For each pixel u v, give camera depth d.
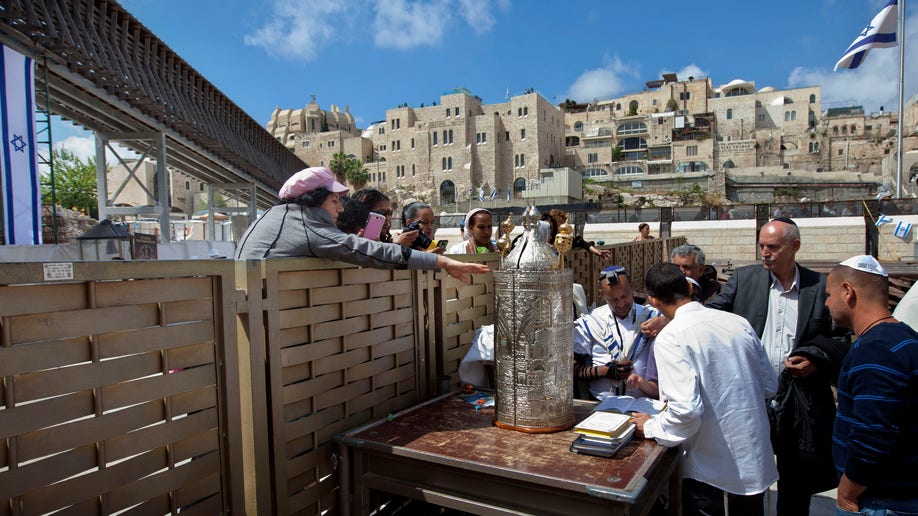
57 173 37.16
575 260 5.95
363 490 2.33
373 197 3.41
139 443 1.71
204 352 1.92
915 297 2.91
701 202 68.56
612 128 85.88
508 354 2.37
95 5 8.34
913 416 1.87
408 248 2.48
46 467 1.49
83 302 1.57
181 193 60.78
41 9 6.64
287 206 2.42
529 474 1.92
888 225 17.09
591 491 1.80
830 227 18.08
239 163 17.12
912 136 70.31
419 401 2.94
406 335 2.85
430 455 2.10
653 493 2.12
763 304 3.14
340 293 2.42
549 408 2.35
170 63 11.09
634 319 3.42
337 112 114.00
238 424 2.01
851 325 2.19
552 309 2.32
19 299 1.43
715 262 16.52
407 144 80.88
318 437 2.32
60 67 7.78
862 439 1.89
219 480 1.96
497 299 2.41
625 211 21.14
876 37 17.02
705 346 2.34
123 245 5.70
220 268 1.93
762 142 79.94
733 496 2.46
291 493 2.20
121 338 1.66
